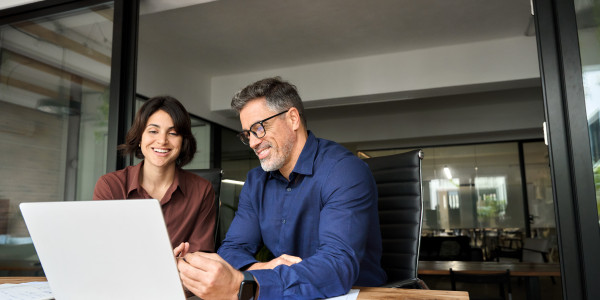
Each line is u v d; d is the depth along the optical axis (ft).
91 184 8.09
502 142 22.95
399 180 5.59
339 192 4.07
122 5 8.29
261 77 17.24
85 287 2.74
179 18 12.57
